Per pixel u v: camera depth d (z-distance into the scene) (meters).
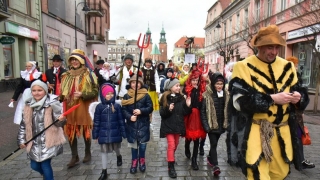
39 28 18.09
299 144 2.37
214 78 3.91
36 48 17.72
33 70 4.99
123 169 4.02
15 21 14.96
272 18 18.70
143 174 3.83
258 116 2.29
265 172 2.26
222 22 34.47
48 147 3.01
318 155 4.63
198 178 3.68
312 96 13.41
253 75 2.29
